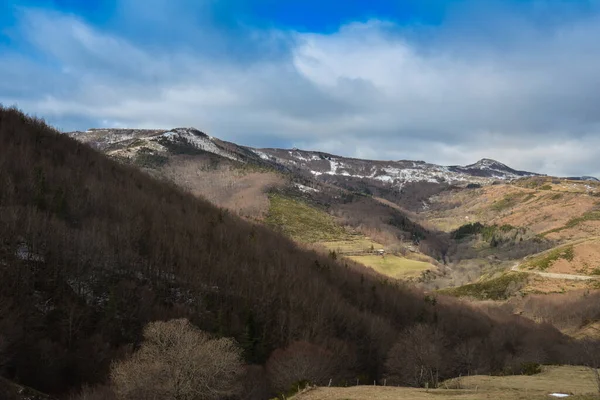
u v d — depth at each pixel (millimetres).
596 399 37062
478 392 46188
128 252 116688
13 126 179500
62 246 103438
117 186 170625
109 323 91625
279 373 74562
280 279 137500
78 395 65688
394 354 95188
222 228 169250
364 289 167625
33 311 85562
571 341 125500
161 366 44969
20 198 120188
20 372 69938
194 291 116875
